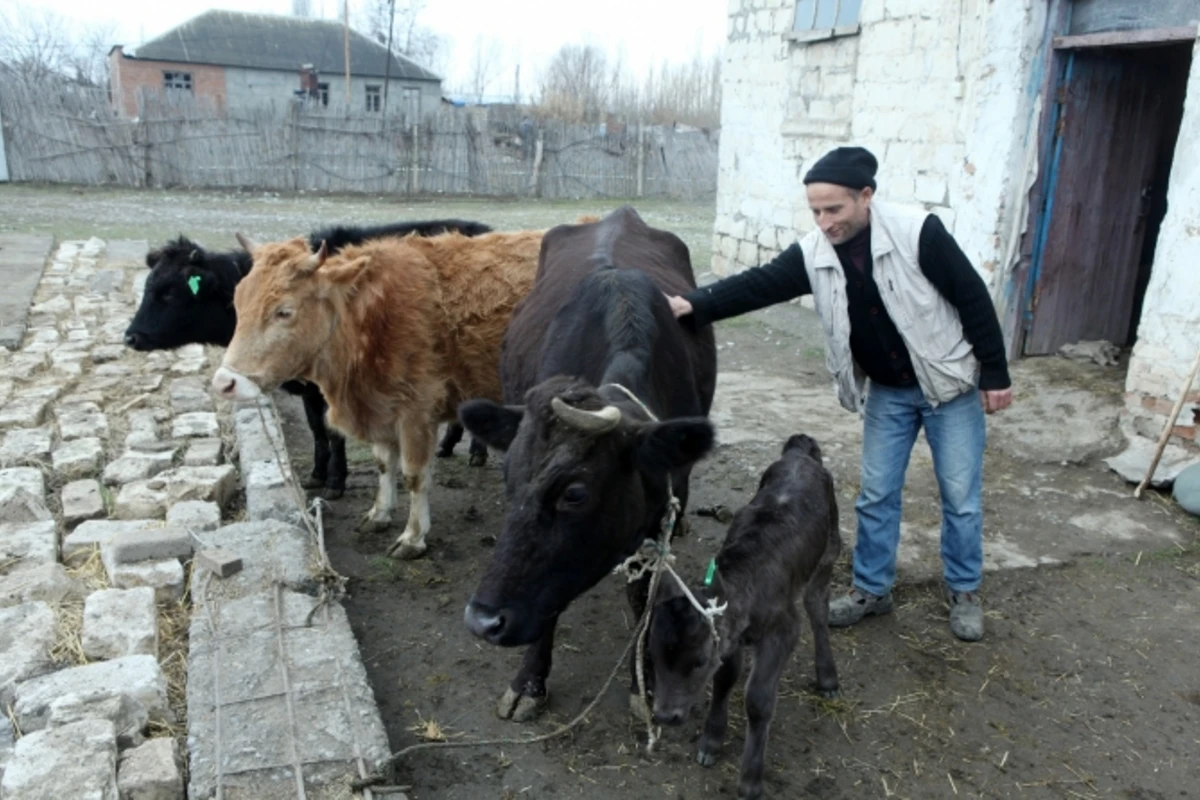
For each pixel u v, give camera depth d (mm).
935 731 3775
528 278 5266
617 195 29047
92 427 6277
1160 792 3461
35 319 9258
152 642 3855
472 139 27047
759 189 12492
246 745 3256
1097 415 6863
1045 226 8102
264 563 4422
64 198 21641
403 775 3445
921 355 3939
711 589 2930
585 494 2836
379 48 49344
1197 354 5797
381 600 4652
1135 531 5547
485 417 3162
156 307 6246
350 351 4820
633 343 3596
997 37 7852
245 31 47000
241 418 6355
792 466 3871
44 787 2924
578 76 54750
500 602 2842
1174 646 4402
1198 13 6641
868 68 9945
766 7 11938
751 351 9750
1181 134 6090
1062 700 3986
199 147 24859
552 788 3410
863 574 4496
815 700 3947
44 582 4207
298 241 4938
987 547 5316
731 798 3389
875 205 3842
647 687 3180
